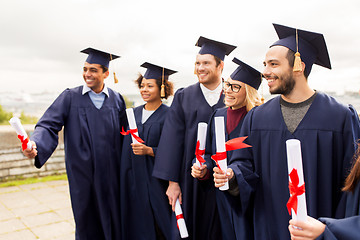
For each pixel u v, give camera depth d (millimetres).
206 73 2658
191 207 2703
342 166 1652
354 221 1209
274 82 1719
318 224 1256
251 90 2348
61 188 6023
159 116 3189
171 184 2787
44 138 2760
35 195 5598
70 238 3861
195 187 2637
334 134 1642
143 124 3189
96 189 2977
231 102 2365
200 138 2113
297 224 1230
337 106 1677
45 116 2926
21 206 5020
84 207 2955
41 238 3859
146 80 3188
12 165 6469
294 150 1180
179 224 2586
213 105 2680
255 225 1924
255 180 1904
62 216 4590
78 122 3000
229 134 2396
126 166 3098
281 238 1740
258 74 2338
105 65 3100
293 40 1725
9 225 4258
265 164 1827
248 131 1959
